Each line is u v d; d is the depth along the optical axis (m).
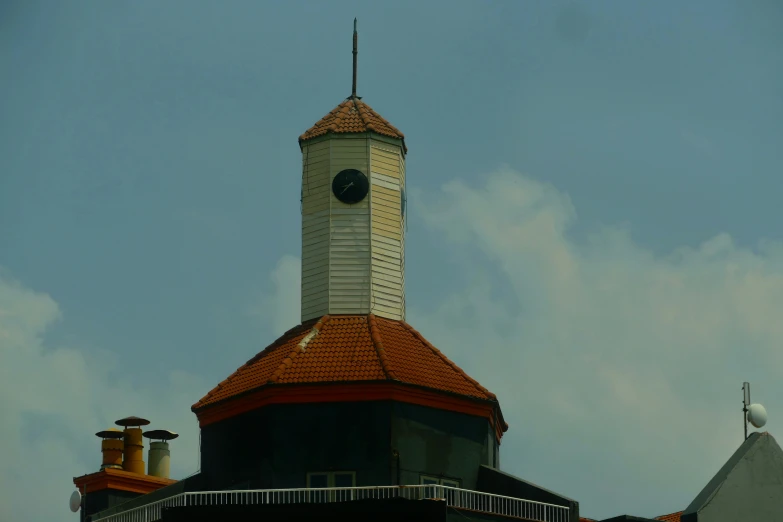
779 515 135.50
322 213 154.50
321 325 149.38
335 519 131.62
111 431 158.38
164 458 161.88
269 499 138.50
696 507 133.25
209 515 133.25
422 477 140.62
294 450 140.62
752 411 139.12
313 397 141.50
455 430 143.50
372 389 141.00
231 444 144.12
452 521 132.25
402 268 155.12
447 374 146.50
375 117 158.75
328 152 155.50
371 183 154.88
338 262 152.75
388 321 151.38
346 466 139.88
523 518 135.88
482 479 143.38
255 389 142.38
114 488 153.38
